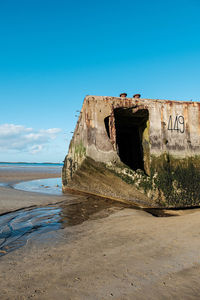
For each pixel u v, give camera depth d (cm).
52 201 620
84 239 302
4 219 427
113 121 521
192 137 537
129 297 154
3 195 694
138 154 787
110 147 514
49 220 421
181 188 496
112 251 247
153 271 190
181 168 511
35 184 1252
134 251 241
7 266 221
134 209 518
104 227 361
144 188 496
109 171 510
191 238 266
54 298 157
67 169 787
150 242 267
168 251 233
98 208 533
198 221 337
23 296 162
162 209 509
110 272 194
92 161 510
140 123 675
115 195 556
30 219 428
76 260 228
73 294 162
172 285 166
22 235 330
